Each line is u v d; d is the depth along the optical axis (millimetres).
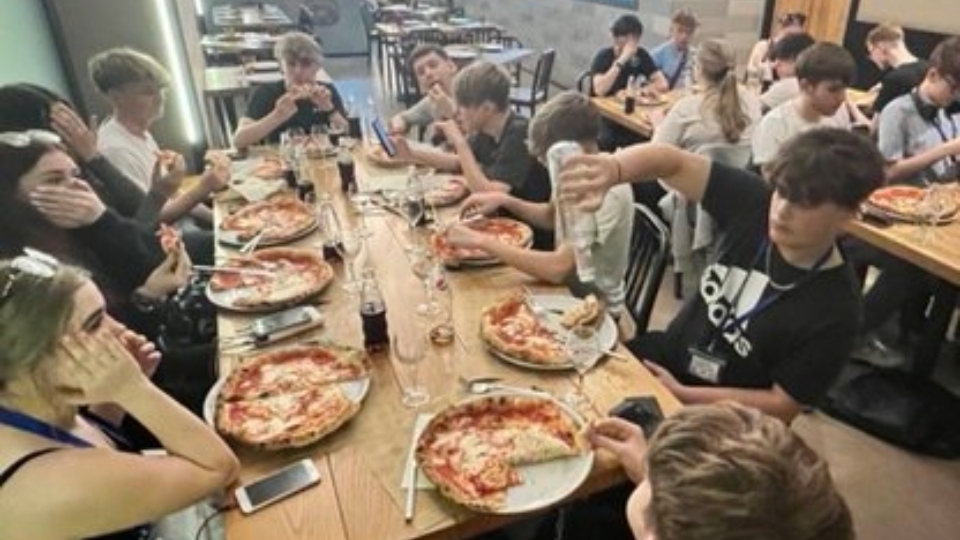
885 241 2217
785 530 611
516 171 2504
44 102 2258
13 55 3062
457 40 7207
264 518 1071
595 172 1622
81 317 1009
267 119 3150
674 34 5027
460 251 1936
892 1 5504
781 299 1484
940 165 2854
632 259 2225
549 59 5781
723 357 1600
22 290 966
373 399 1356
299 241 2135
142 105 2717
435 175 2711
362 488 1129
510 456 1178
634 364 1467
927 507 2152
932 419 2408
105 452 979
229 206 2449
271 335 1567
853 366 2764
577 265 1803
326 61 9602
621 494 1471
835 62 2691
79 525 923
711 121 3207
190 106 3939
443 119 3160
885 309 2686
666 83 4820
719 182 1658
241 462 1192
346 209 2363
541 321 1609
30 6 3365
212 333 2078
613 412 1279
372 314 1489
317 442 1232
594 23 7395
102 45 3695
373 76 8562
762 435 679
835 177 1287
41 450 954
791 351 1472
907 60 4145
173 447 1049
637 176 1671
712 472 642
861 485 2244
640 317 2049
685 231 3262
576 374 1432
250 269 1891
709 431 691
